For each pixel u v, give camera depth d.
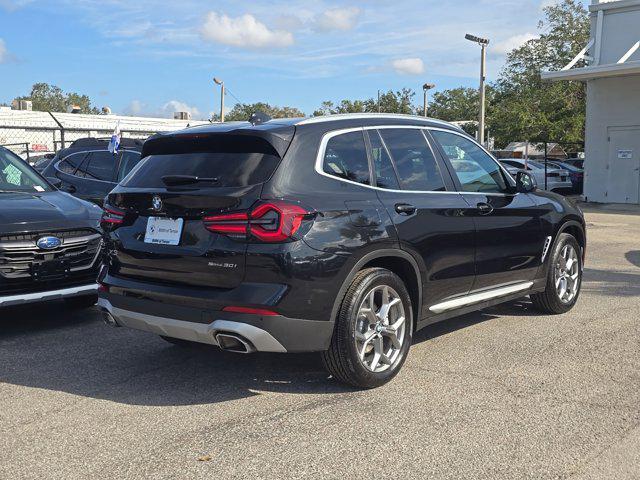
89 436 3.79
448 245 5.00
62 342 5.75
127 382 4.70
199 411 4.15
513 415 4.02
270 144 4.18
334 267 4.14
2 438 3.77
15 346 5.62
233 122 4.78
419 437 3.72
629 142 21.66
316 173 4.29
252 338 3.98
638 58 21.20
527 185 5.89
